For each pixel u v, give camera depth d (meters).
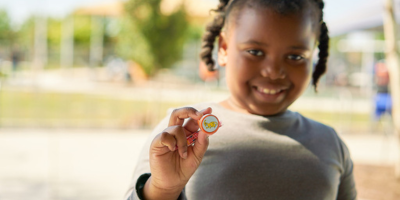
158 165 1.09
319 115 10.91
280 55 1.32
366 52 17.62
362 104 13.98
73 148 6.20
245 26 1.34
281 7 1.31
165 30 11.07
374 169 5.36
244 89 1.38
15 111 9.82
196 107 1.48
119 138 7.22
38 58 24.25
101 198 4.05
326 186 1.37
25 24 35.47
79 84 18.84
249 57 1.34
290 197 1.31
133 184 1.27
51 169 4.99
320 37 1.66
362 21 8.32
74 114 9.82
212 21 1.77
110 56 28.73
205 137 1.09
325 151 1.44
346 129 8.92
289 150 1.37
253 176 1.30
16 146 6.14
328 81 20.95
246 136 1.36
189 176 1.12
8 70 23.64
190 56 22.28
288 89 1.37
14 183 4.38
